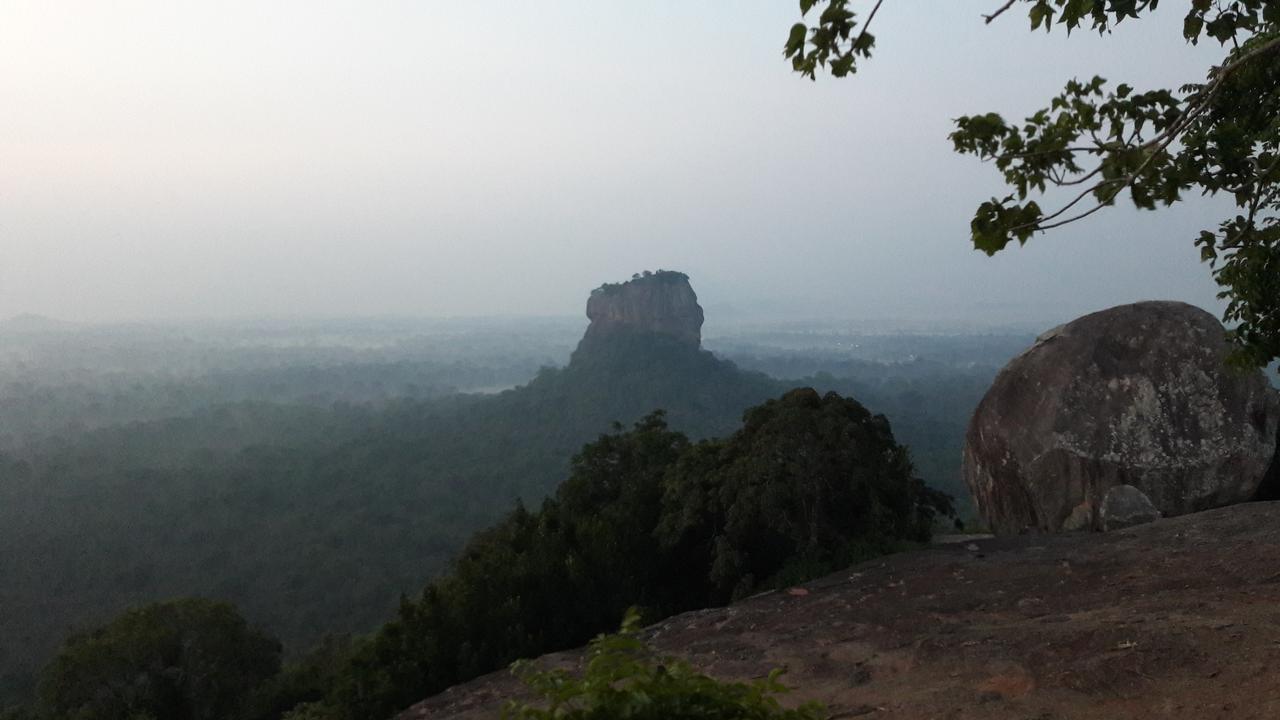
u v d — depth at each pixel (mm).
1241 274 4465
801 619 7871
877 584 8727
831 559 11047
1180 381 10445
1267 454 9969
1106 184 3363
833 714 5164
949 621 6871
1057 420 10867
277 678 21938
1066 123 3477
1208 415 10227
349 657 11812
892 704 5121
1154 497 10156
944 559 9336
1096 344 11062
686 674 2293
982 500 12039
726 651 7168
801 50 3102
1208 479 10016
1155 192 3645
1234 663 4562
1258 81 3852
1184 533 8344
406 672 10539
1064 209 3463
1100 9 3176
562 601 12008
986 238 3566
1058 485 10734
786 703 5527
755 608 8773
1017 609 6891
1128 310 11203
